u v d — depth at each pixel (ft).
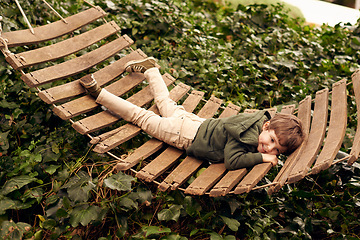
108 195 8.43
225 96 12.71
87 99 9.81
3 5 12.56
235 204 8.28
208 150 8.54
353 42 15.71
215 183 8.18
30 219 8.29
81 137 9.86
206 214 7.86
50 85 11.09
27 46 12.16
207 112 10.50
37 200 8.20
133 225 8.24
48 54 9.89
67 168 9.04
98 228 8.07
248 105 12.21
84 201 7.79
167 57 13.92
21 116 10.71
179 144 9.05
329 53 15.51
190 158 8.91
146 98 10.60
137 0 15.83
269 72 14.15
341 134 7.50
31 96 10.68
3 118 10.23
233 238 7.33
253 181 7.18
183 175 8.19
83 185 8.00
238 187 7.30
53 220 7.59
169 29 15.21
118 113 9.63
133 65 10.78
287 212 8.75
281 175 7.49
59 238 7.78
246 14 17.40
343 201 8.48
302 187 9.70
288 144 7.87
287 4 23.24
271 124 8.14
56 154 9.30
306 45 16.25
